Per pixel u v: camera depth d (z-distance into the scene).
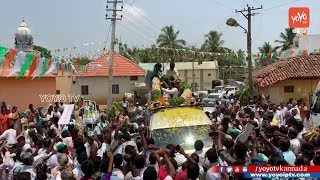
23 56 14.78
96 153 9.34
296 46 41.59
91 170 7.19
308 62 32.91
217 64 78.12
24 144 10.09
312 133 10.43
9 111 19.53
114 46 28.20
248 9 28.70
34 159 8.70
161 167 7.31
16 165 8.49
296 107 18.38
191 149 10.48
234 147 7.36
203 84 77.19
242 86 41.94
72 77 40.03
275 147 7.95
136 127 15.12
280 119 17.73
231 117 16.31
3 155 9.86
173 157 8.09
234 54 24.41
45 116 20.75
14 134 13.07
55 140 9.27
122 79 45.16
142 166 7.52
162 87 14.69
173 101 12.48
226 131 11.13
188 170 6.84
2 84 29.64
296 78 31.73
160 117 11.76
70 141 10.97
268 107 20.48
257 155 7.72
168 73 15.73
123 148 10.12
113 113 23.53
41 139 10.08
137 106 23.28
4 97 29.80
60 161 7.93
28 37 36.53
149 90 15.38
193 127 11.30
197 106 12.39
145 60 68.81
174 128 11.26
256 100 24.97
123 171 7.85
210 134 8.65
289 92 32.09
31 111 20.48
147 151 9.18
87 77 43.78
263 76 32.72
